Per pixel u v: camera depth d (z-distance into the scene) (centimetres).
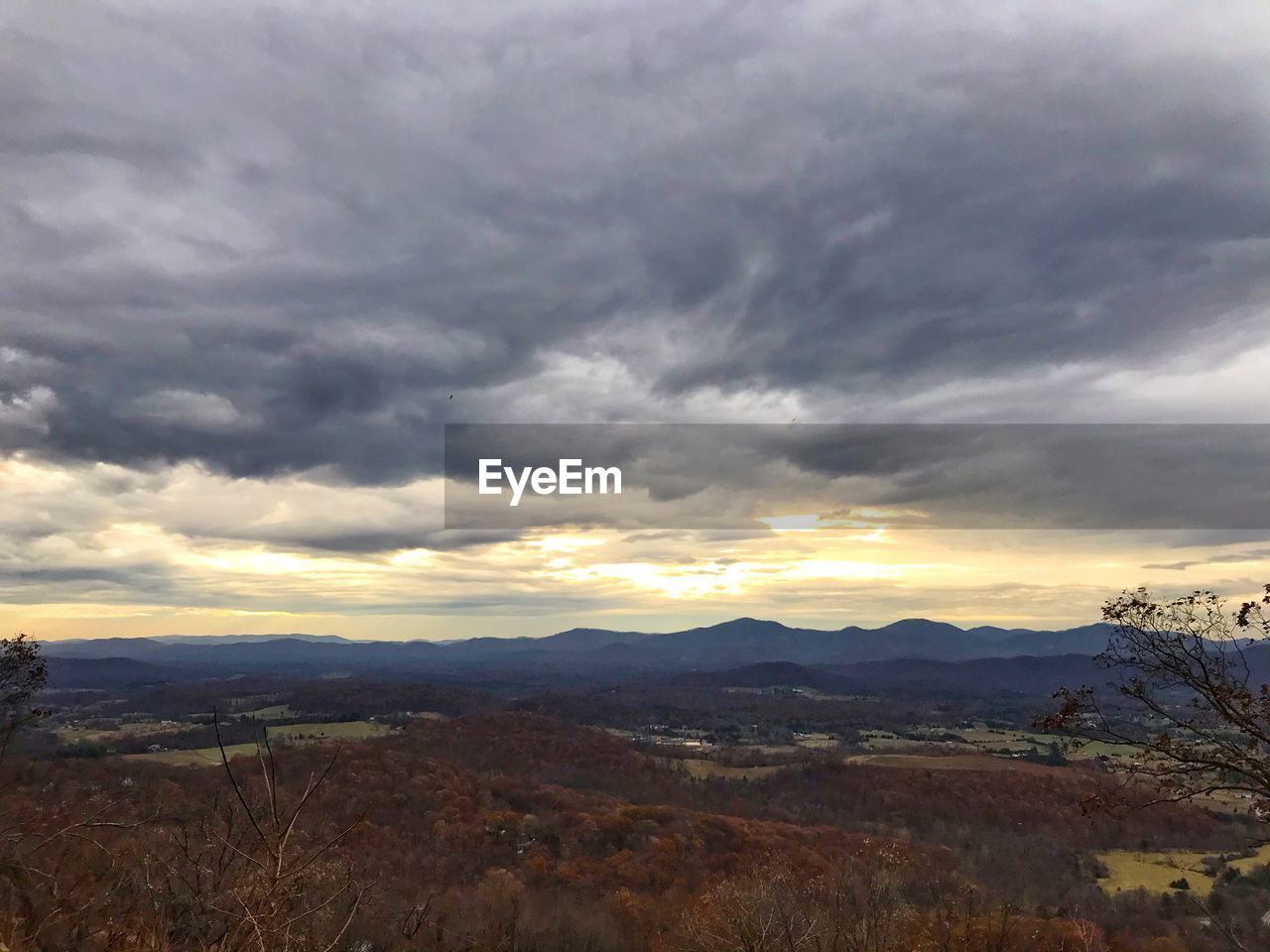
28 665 854
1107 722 732
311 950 572
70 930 581
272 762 540
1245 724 675
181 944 576
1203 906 838
